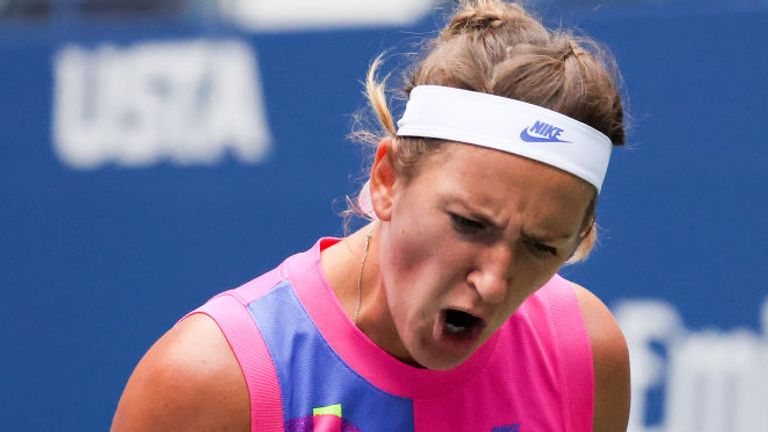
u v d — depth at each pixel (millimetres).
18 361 18391
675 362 16453
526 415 6961
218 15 19078
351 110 17359
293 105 17547
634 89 16578
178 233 17938
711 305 16406
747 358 16250
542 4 16891
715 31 16391
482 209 5656
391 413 6617
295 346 6562
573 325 7188
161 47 17875
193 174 17875
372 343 6574
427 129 5891
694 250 16469
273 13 19203
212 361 6391
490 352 6832
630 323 16594
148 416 6473
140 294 18078
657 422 16453
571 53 6086
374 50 17250
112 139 18125
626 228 16625
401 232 5965
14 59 18312
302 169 17516
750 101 16328
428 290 5883
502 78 5840
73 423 18281
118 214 18125
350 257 6699
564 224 5785
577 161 5793
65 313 18297
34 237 18344
